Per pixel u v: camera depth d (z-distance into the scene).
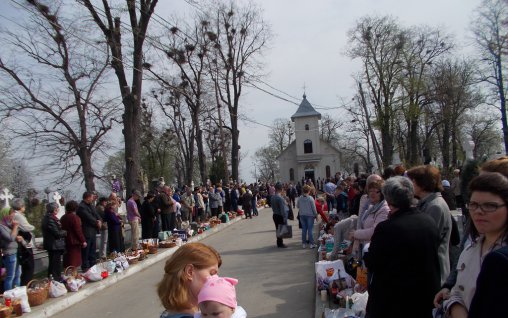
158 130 49.69
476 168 4.37
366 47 40.09
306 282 9.02
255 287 8.98
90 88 27.67
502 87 31.97
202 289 2.24
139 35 18.52
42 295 8.52
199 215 22.47
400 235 3.49
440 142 48.56
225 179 34.38
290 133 78.75
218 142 49.47
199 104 35.84
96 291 10.05
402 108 40.25
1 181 34.47
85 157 27.98
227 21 37.47
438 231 3.78
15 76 25.78
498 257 2.06
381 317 3.54
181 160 58.72
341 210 14.62
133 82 19.33
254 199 28.61
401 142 46.84
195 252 2.59
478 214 2.53
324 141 67.38
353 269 7.20
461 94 40.41
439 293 3.15
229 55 38.06
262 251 13.52
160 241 15.42
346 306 5.99
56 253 10.08
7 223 8.98
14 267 8.91
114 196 13.91
